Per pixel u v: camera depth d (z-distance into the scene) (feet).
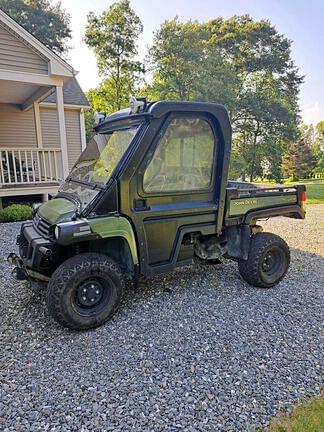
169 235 10.03
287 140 82.84
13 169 27.20
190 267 13.74
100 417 5.96
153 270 9.95
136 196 9.26
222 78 71.05
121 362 7.54
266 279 11.68
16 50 23.50
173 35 71.15
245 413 6.07
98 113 11.75
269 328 9.05
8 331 8.86
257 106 76.28
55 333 8.77
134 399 6.39
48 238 9.09
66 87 40.27
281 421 5.90
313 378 7.04
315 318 9.66
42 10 72.74
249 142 81.51
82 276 8.60
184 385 6.77
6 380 6.92
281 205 12.32
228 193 10.91
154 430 5.67
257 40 81.15
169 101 9.18
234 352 7.92
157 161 9.42
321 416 6.01
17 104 35.12
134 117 9.50
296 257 15.94
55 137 38.47
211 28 80.94
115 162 9.34
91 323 8.84
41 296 10.98
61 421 5.86
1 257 14.99
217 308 10.18
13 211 23.36
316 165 132.57
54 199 11.14
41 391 6.60
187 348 8.07
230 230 11.69
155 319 9.48
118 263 10.03
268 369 7.31
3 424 5.78
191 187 10.18
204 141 10.07
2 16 22.35
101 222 8.74
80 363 7.51
